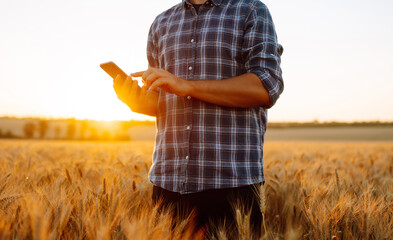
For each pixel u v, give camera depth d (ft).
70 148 37.09
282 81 5.01
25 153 19.39
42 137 214.28
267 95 4.73
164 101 5.64
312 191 8.66
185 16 5.65
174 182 5.29
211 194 5.09
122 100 5.40
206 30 5.32
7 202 5.90
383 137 193.88
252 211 5.37
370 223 6.56
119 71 4.98
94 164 14.38
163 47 5.87
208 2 5.46
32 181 9.24
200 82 4.67
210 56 5.23
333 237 5.88
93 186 8.73
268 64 4.87
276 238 5.55
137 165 11.75
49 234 4.79
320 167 14.03
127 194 7.20
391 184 10.82
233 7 5.43
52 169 11.89
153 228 5.21
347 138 193.88
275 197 9.77
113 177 9.45
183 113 5.29
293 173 12.03
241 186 5.14
